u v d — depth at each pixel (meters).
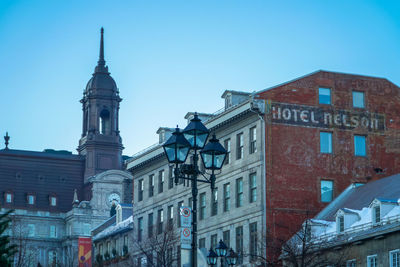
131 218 121.19
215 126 92.88
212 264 57.38
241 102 88.75
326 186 87.06
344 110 89.44
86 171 195.50
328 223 78.25
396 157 90.31
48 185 195.12
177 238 98.31
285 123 87.00
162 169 107.06
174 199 102.62
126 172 191.12
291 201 85.50
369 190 80.38
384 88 91.50
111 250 123.62
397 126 91.06
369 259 68.69
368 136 89.69
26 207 191.00
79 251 123.88
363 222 71.88
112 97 199.75
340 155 88.19
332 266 71.62
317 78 89.19
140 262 108.25
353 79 90.44
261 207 84.44
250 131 88.19
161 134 109.12
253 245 85.12
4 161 194.75
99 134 197.12
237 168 89.50
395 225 65.44
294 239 77.75
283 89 87.75
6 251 44.62
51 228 190.00
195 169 45.56
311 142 87.56
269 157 85.81
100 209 187.50
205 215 95.00
